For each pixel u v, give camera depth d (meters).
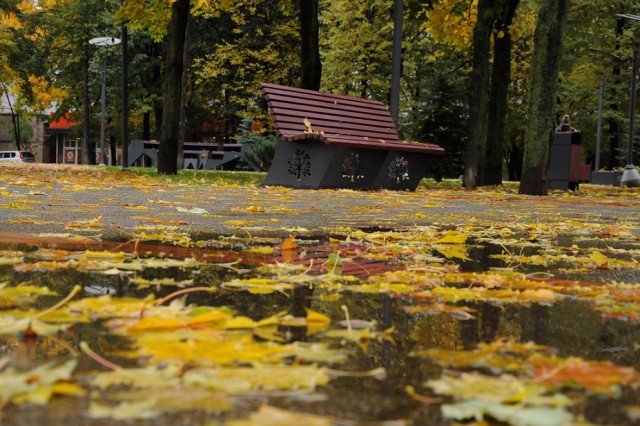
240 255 3.23
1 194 7.46
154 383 1.09
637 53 30.02
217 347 1.34
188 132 44.91
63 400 1.01
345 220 5.82
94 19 43.44
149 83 44.06
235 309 1.88
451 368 1.29
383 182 13.78
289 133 13.12
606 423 0.99
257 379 1.12
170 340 1.39
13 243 3.33
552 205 9.94
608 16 36.50
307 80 18.36
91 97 46.00
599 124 36.84
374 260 3.26
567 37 37.44
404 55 33.41
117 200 7.28
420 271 2.87
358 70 33.59
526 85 37.03
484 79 17.17
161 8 18.61
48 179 12.86
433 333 1.63
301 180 13.02
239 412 0.99
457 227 5.54
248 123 38.66
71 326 1.53
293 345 1.42
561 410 0.99
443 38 22.23
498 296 2.23
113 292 2.05
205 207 6.77
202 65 37.81
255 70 37.00
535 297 2.22
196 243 3.70
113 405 0.99
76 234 3.87
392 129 14.70
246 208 6.78
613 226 6.05
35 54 45.03
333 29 33.97
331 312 1.88
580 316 1.92
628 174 26.06
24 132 67.75
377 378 1.21
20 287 2.02
